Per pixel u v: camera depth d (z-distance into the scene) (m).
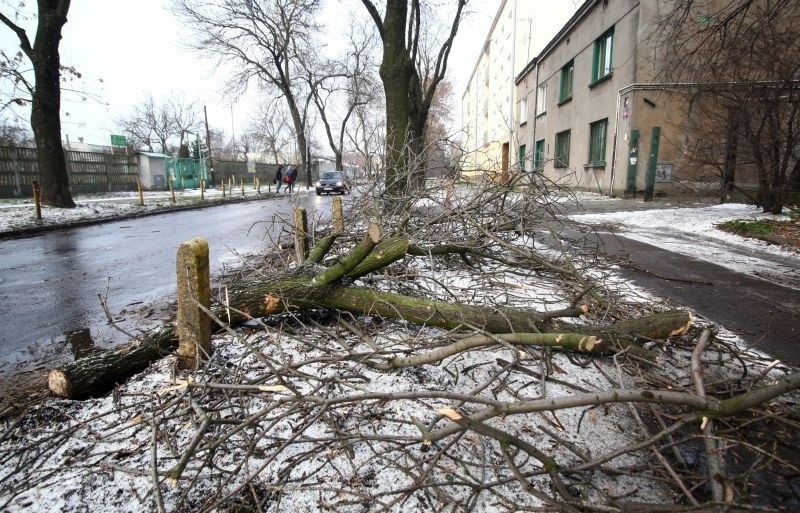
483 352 2.90
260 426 2.11
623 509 1.54
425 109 14.12
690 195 13.09
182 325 2.64
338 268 3.01
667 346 2.96
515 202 4.50
